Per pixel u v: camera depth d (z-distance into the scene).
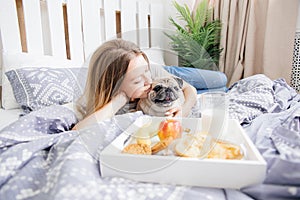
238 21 1.77
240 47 1.75
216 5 1.85
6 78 1.02
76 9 1.34
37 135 0.57
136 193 0.37
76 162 0.40
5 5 1.11
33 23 1.20
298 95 1.10
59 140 0.52
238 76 1.76
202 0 1.89
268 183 0.38
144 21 1.61
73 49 1.36
